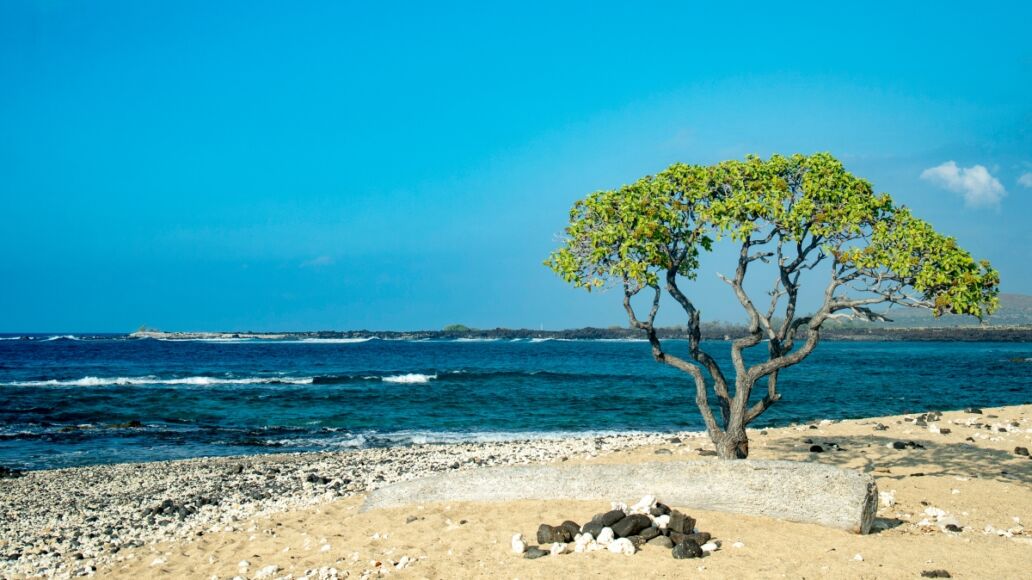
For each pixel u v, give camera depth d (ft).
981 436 70.85
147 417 130.21
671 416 132.26
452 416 134.00
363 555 38.55
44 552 45.44
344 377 213.05
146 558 42.80
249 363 314.76
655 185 47.98
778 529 38.22
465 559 36.52
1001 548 35.70
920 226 44.86
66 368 267.39
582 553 35.63
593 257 47.60
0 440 104.17
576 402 154.30
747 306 48.88
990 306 44.68
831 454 63.72
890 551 35.01
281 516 51.26
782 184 46.47
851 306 46.24
